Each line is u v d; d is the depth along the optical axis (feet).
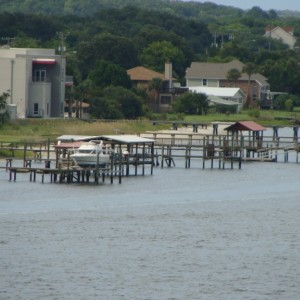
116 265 540.52
